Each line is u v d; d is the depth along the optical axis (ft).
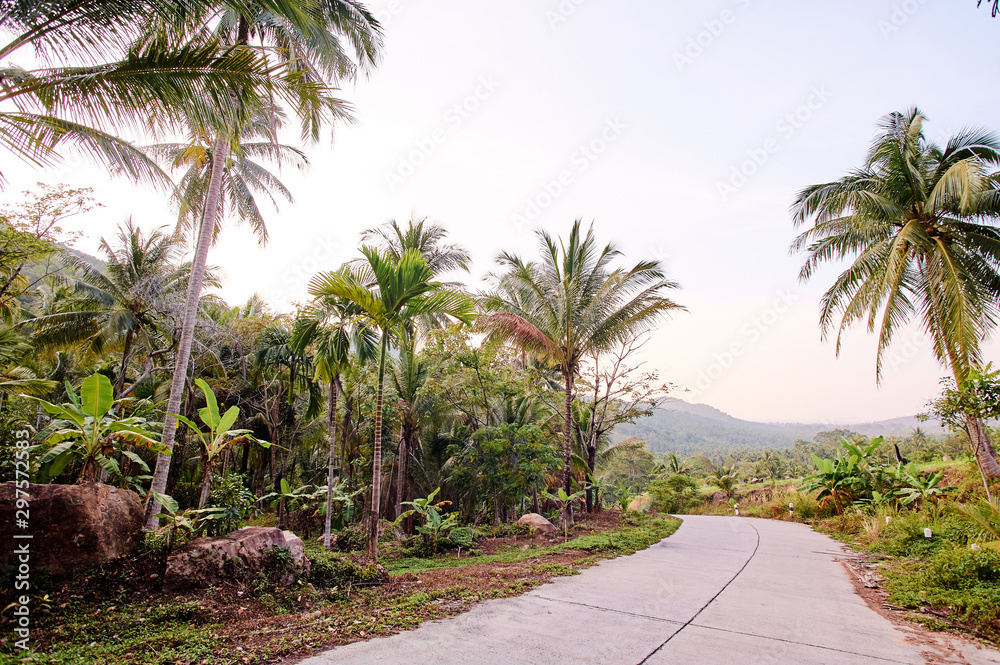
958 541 32.35
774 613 19.92
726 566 30.86
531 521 53.36
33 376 57.88
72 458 22.84
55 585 16.46
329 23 35.76
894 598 22.00
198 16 20.24
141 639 14.78
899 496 51.78
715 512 91.35
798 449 276.41
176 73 19.42
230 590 19.08
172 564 18.79
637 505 97.35
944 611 20.16
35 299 69.41
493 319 50.08
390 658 14.11
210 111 20.35
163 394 73.92
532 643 15.71
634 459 165.48
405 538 50.90
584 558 33.88
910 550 33.81
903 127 48.42
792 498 69.21
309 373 71.05
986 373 32.32
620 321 52.85
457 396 72.64
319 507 59.67
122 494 19.77
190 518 23.76
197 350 61.41
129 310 61.00
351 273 32.42
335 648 14.88
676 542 43.01
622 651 15.15
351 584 22.63
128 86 19.11
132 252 62.80
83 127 21.07
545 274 56.44
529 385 67.46
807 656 15.02
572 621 18.29
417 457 76.74
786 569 29.99
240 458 93.50
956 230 47.32
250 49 20.25
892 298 46.75
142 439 22.11
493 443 59.16
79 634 14.74
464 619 18.30
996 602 19.61
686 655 14.93
